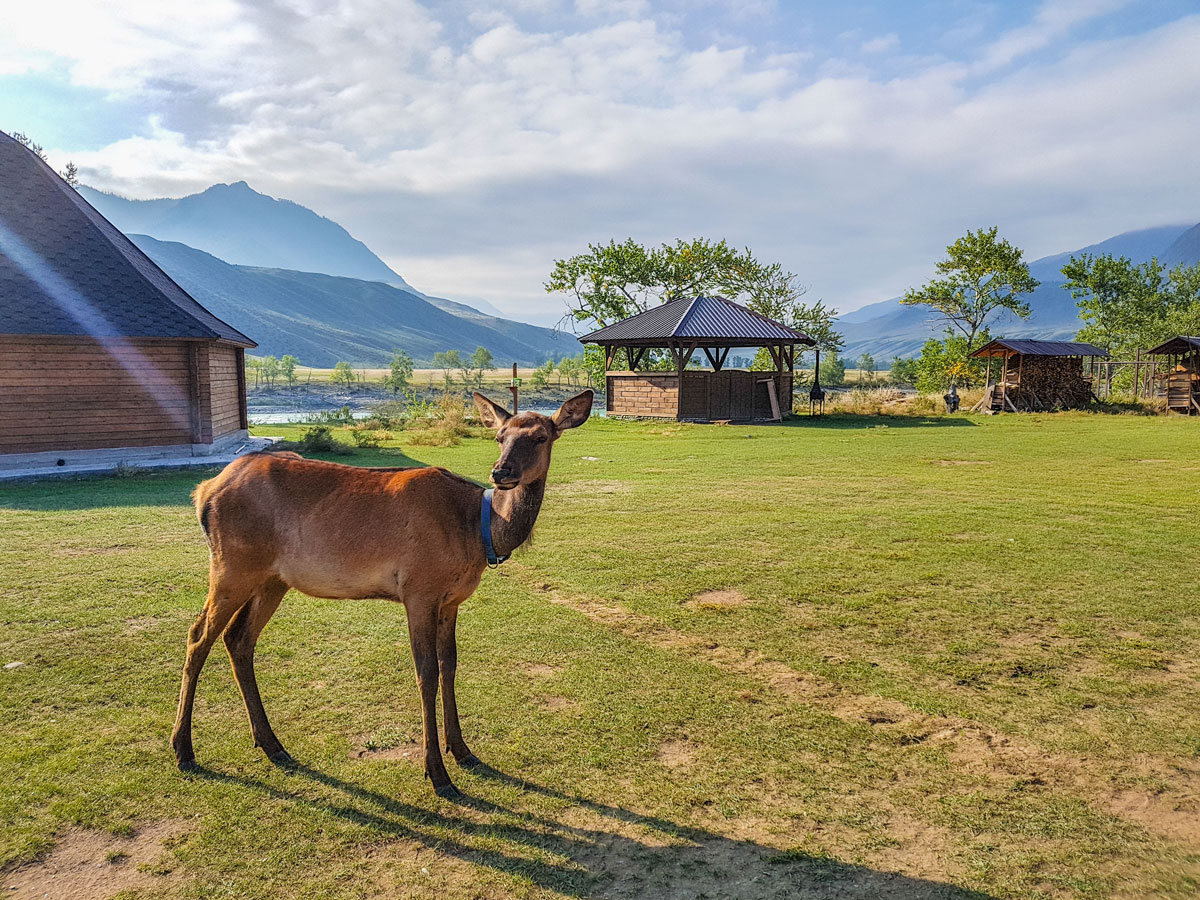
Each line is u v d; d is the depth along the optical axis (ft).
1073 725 16.37
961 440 72.54
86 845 12.34
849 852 12.19
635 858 12.09
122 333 58.29
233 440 73.05
